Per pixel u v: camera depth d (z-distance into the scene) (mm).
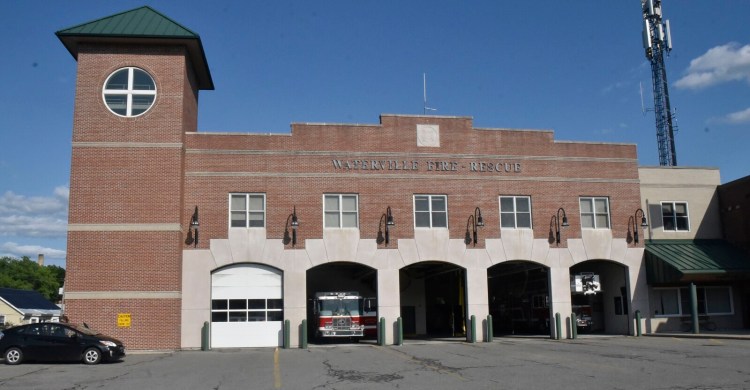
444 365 21047
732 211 36625
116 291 28547
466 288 32188
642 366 19516
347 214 31797
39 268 111125
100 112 29828
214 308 30344
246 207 31047
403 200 32219
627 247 34375
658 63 64438
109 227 28953
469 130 33438
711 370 18344
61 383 17734
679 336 31766
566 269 33344
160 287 28781
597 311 36969
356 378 18234
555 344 28938
